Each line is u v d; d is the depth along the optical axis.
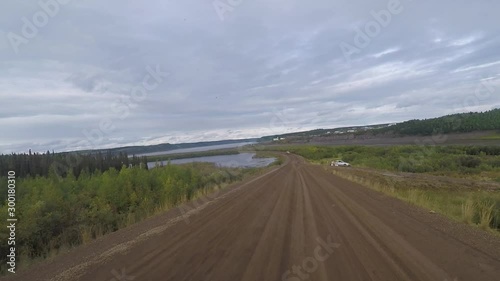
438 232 8.60
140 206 15.63
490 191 23.88
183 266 6.30
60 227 10.42
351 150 91.00
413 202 14.47
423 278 5.37
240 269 6.05
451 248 7.04
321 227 9.56
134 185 18.11
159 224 11.09
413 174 37.88
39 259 8.04
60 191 13.64
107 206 13.58
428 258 6.38
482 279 5.30
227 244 7.86
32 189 13.11
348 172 38.84
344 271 5.82
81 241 9.80
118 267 6.45
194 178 25.47
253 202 15.43
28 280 6.23
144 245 8.12
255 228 9.62
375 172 39.78
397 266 5.96
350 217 11.02
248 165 66.31
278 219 10.96
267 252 7.14
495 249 6.97
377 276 5.52
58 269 6.71
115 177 18.39
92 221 11.72
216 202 16.19
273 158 96.00
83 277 6.01
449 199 17.50
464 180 30.64
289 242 7.96
